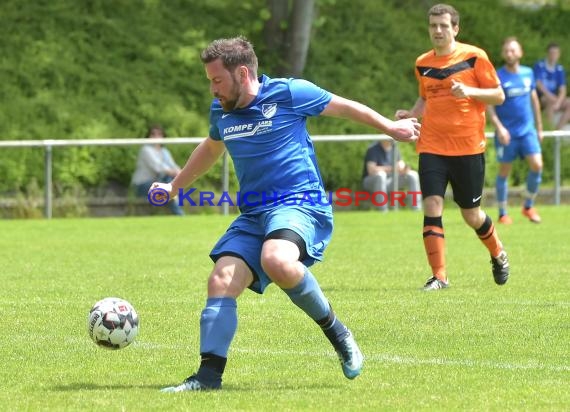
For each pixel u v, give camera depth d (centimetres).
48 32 6875
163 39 7094
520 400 1714
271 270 1755
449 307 2716
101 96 6612
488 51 7869
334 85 7212
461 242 4356
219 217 5666
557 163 6362
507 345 2208
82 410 1652
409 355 2116
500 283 3108
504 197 5122
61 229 5044
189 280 3288
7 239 4591
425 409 1652
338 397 1736
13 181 5722
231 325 1783
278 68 7200
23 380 1902
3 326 2484
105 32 7006
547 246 4138
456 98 3095
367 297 2902
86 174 5803
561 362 2039
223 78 1838
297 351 2164
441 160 3117
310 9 7125
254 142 1866
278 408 1655
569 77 7756
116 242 4453
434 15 3148
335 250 4094
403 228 4950
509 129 5028
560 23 8281
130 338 1938
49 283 3222
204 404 1677
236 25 7369
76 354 2148
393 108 7200
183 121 6581
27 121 6322
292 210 1836
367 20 7762
